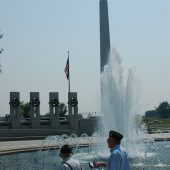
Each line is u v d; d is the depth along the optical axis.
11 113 77.12
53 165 32.97
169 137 61.00
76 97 81.12
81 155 39.78
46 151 46.12
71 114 80.88
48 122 79.75
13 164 33.91
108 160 9.64
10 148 46.81
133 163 33.38
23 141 66.94
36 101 78.44
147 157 37.81
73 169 10.50
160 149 45.50
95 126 80.69
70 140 59.38
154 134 72.06
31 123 78.00
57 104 79.94
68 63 77.06
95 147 47.88
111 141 9.77
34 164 33.81
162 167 30.72
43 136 74.31
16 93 77.62
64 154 10.73
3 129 73.38
